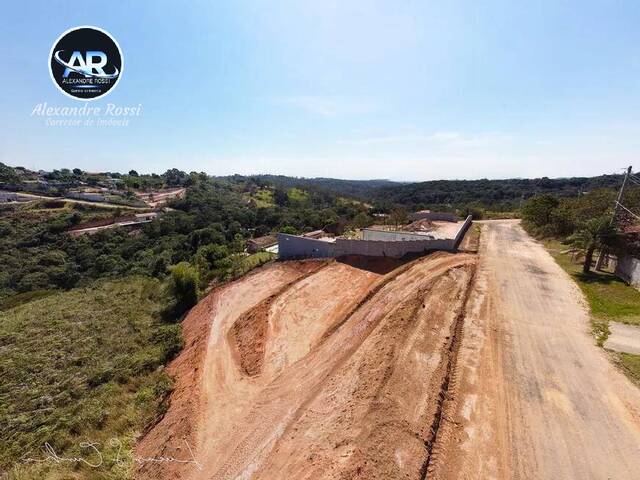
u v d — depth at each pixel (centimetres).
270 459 928
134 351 1973
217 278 3117
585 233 2050
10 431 1389
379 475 788
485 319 1512
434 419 948
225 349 1684
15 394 1670
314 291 2188
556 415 962
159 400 1403
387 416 961
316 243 2894
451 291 1816
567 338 1348
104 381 1672
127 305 2881
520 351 1269
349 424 970
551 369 1162
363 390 1102
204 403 1248
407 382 1099
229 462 956
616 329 1401
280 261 3039
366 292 2012
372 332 1500
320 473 832
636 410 970
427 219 4444
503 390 1067
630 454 836
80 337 2273
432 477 788
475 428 927
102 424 1307
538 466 810
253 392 1277
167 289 3088
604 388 1063
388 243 2567
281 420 1081
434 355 1243
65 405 1534
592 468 802
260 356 1530
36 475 1073
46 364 1928
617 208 2097
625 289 1764
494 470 802
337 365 1316
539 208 3388
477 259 2364
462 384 1104
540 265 2245
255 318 1933
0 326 2580
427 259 2398
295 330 1730
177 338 1994
